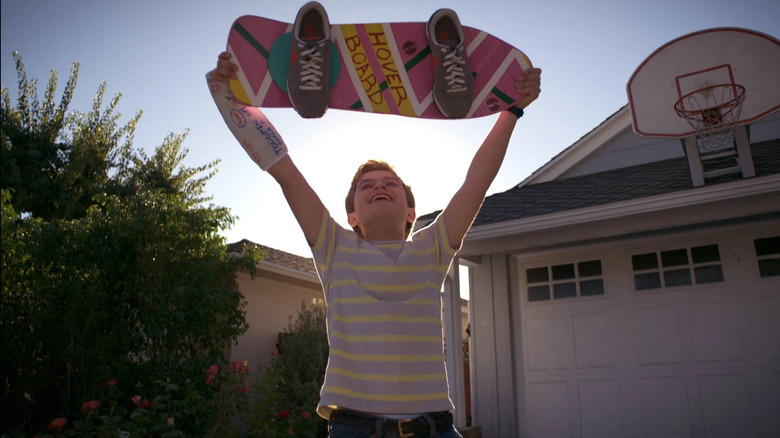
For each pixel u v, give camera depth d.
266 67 1.91
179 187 16.09
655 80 6.64
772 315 6.24
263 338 10.55
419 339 1.62
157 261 7.12
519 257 7.94
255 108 1.88
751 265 6.46
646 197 6.09
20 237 6.89
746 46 6.35
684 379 6.56
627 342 6.98
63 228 6.93
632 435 6.70
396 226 1.90
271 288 11.05
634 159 8.93
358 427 1.54
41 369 6.71
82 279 6.88
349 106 1.96
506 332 7.68
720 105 6.20
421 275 1.73
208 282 7.41
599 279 7.33
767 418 6.04
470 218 1.83
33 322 6.62
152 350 6.98
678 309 6.76
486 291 8.00
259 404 6.65
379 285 1.68
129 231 6.96
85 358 6.64
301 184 1.82
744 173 5.82
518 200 8.30
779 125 8.01
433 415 1.58
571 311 7.41
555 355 7.39
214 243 7.63
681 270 6.84
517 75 1.99
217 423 6.28
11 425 6.57
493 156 1.88
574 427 7.06
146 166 15.83
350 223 2.05
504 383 7.52
